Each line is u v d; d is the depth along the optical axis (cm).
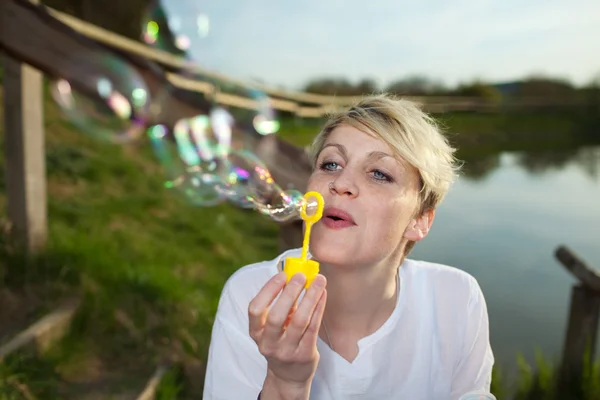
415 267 130
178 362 231
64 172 399
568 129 1258
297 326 84
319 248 105
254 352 115
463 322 127
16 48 213
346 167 108
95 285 254
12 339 202
